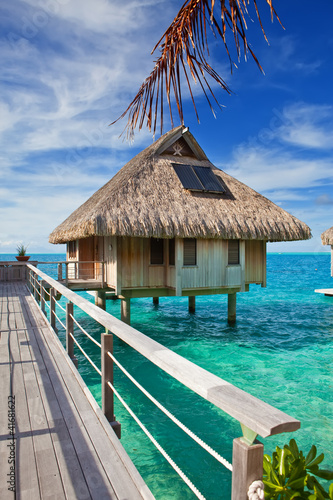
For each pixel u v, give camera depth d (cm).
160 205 1154
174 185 1272
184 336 1251
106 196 1170
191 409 656
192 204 1216
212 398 147
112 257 1191
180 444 534
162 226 1088
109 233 1023
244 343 1154
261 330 1341
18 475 251
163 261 1228
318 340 1190
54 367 486
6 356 534
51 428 319
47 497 227
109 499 225
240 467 136
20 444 291
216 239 1236
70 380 438
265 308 1855
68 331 534
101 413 337
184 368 177
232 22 175
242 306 1931
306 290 2805
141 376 835
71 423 328
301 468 267
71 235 1276
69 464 264
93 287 1246
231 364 935
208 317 1605
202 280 1198
